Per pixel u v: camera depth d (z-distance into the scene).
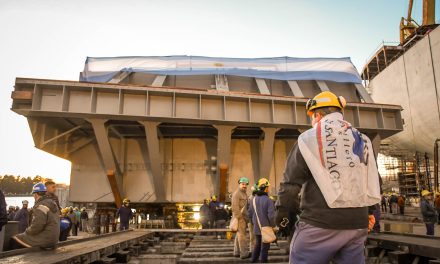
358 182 2.27
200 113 19.22
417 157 46.44
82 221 23.22
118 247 8.44
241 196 8.02
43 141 19.83
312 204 2.30
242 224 7.95
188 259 7.85
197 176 23.27
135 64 21.69
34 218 6.38
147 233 12.80
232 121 19.59
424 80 43.59
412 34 52.31
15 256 5.48
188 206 23.84
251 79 23.34
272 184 23.73
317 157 2.30
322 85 23.23
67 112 17.94
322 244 2.24
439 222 20.47
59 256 5.48
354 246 2.29
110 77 21.16
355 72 23.81
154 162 20.33
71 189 22.48
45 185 7.00
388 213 32.34
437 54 41.41
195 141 23.91
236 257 8.29
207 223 17.06
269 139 20.86
